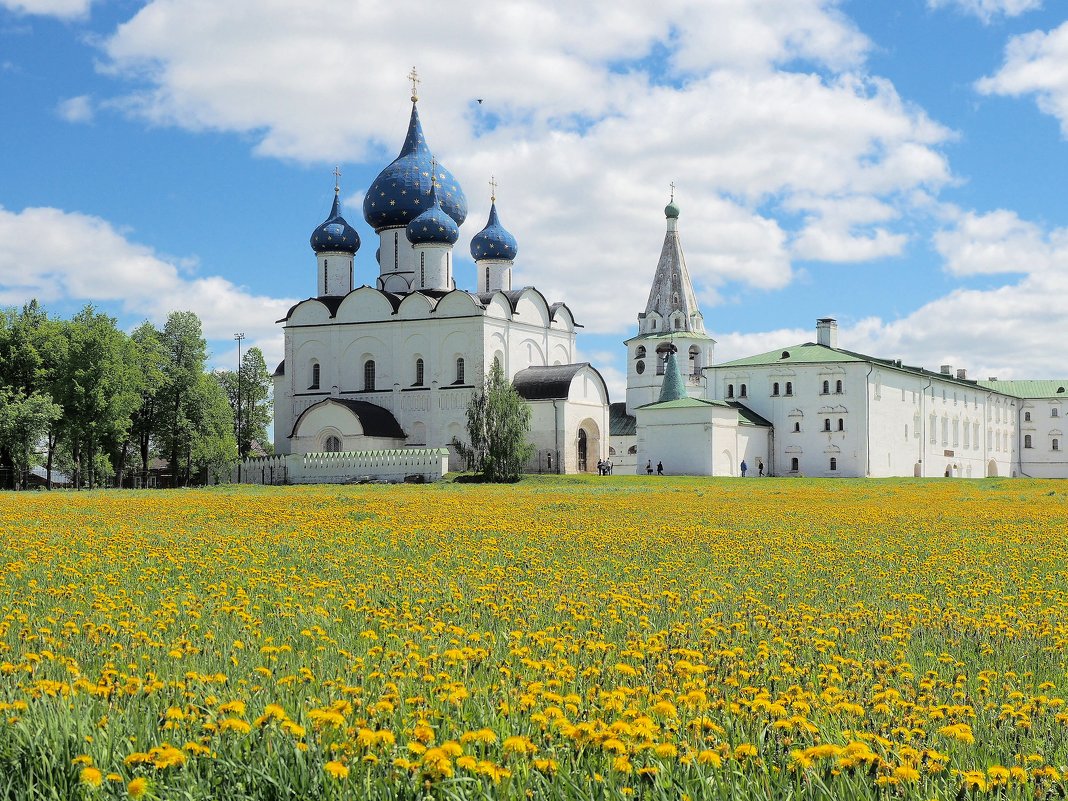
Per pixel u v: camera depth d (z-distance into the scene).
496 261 119.88
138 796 7.84
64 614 16.34
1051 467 177.25
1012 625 16.41
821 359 123.62
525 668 12.37
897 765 9.07
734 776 8.82
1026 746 9.99
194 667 12.58
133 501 56.16
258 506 50.12
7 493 71.25
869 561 26.31
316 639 14.45
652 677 12.33
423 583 21.09
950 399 147.75
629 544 30.47
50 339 99.00
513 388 97.50
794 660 13.67
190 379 111.31
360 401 112.56
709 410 109.56
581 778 8.68
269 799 8.51
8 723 9.59
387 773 8.60
